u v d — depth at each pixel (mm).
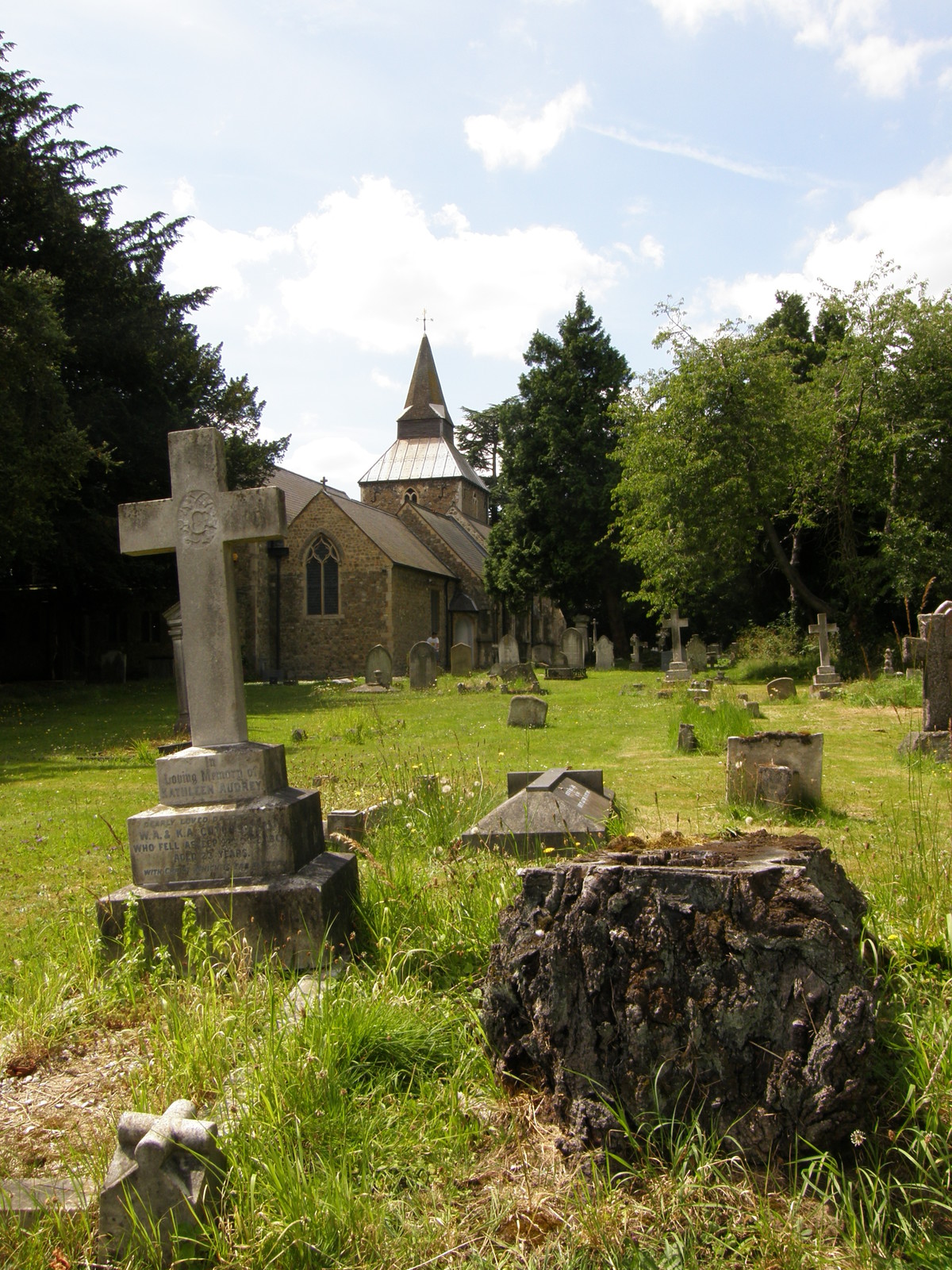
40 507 22938
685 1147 2699
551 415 40469
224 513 5059
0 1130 3180
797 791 8016
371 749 13773
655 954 2871
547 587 42375
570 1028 2973
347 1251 2510
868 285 26453
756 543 30453
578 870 3129
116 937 4551
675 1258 2373
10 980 4547
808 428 25719
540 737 14477
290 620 39531
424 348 61469
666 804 8445
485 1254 2475
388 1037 3391
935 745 10914
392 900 4773
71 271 28547
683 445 26219
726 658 31828
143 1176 2623
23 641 34188
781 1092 2689
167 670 38250
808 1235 2447
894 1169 2689
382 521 44312
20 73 26672
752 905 2848
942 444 25953
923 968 3699
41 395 22500
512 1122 3021
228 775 4809
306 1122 2930
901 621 27953
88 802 10219
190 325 33750
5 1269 2535
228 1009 3762
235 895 4438
